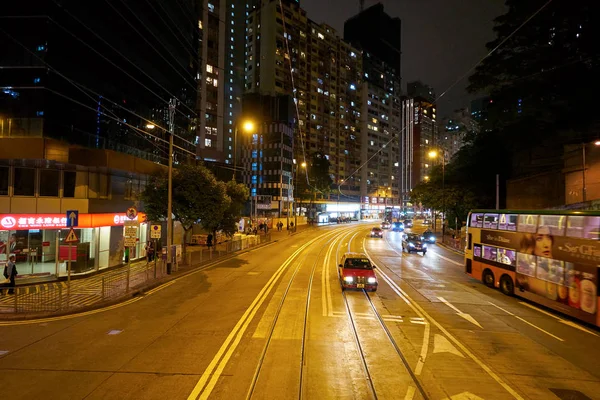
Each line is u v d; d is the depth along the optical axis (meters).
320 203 93.94
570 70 32.16
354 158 109.75
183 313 11.87
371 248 34.94
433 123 145.50
